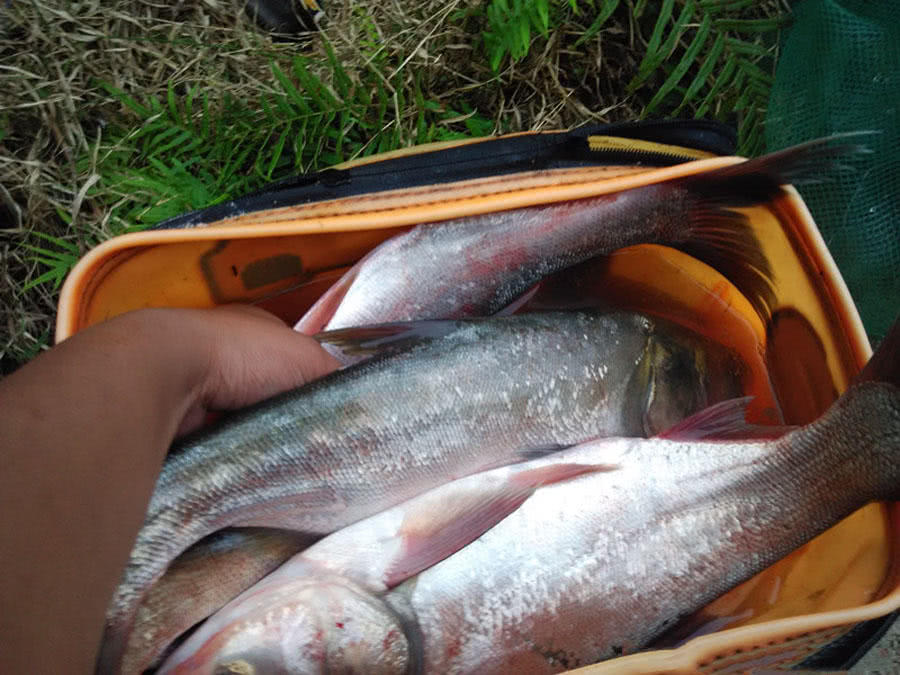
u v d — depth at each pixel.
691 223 0.55
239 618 0.43
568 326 0.53
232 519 0.45
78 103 0.75
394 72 0.75
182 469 0.44
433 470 0.49
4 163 0.73
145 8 0.77
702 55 0.74
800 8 0.67
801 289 0.53
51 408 0.28
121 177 0.74
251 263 0.53
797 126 0.67
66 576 0.26
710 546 0.48
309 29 0.78
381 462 0.48
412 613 0.45
